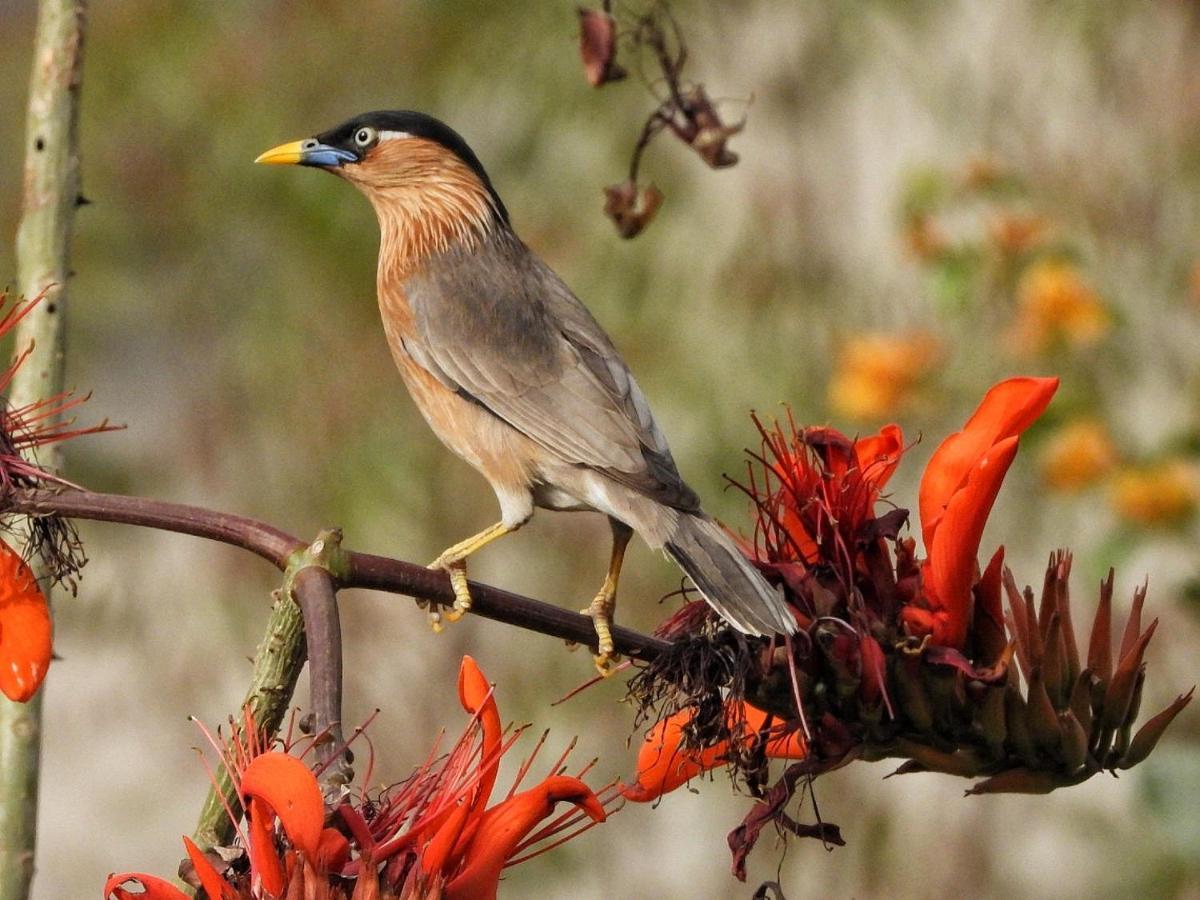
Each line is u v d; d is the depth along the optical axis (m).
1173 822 6.76
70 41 6.14
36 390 5.92
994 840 12.82
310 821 3.38
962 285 10.27
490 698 3.81
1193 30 11.41
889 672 4.67
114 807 15.16
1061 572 4.82
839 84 13.19
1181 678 10.90
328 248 13.48
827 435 4.91
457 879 3.60
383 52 13.55
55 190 6.08
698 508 7.38
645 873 13.43
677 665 4.71
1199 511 9.20
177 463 13.84
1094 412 9.82
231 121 13.62
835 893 13.05
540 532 13.04
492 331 8.20
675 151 13.05
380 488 13.09
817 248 12.95
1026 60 12.03
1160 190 11.23
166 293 13.84
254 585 13.77
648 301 12.79
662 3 7.89
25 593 4.34
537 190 13.07
